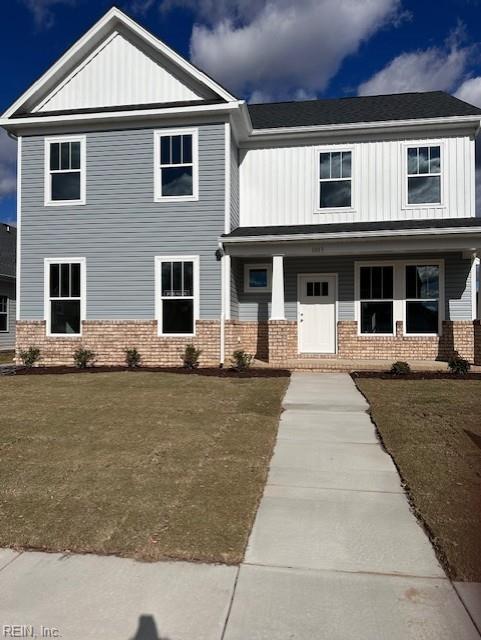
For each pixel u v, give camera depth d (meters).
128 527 3.91
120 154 13.38
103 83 13.58
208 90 13.12
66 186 13.69
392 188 13.55
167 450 5.78
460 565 3.34
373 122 13.36
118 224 13.39
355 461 5.58
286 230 13.13
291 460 5.61
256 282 14.16
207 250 12.98
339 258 13.80
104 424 6.91
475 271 13.88
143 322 13.25
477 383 9.87
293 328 13.90
